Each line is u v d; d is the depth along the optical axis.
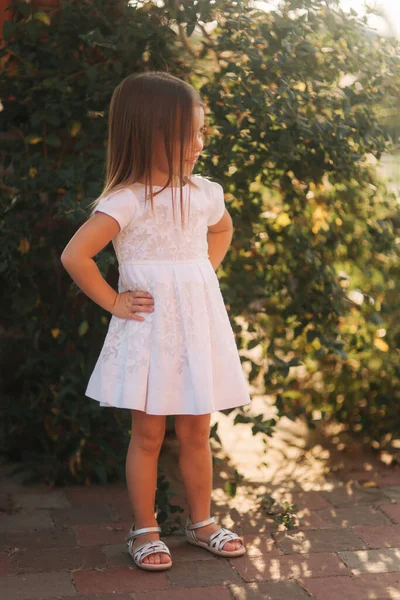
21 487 2.96
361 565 2.35
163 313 2.21
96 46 2.83
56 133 2.99
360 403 3.48
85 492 2.94
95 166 2.80
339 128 2.81
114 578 2.27
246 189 3.02
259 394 3.47
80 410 2.92
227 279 3.03
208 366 2.21
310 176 2.98
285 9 2.86
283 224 3.10
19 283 2.98
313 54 2.86
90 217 2.34
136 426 2.37
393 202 3.29
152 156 2.20
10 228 2.90
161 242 2.22
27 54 2.89
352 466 3.21
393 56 3.03
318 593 2.18
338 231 3.18
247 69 2.85
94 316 3.02
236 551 2.39
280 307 3.21
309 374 3.58
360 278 3.34
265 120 2.77
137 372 2.20
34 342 3.08
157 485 2.63
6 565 2.34
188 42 2.89
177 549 2.46
